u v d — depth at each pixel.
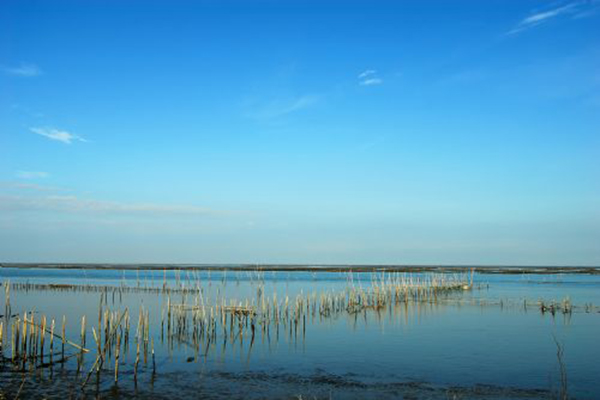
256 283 102.69
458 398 21.67
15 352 27.33
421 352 31.22
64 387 22.67
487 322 44.41
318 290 82.25
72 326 40.28
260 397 21.58
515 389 23.06
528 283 110.38
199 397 21.47
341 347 32.81
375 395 22.03
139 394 21.84
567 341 34.91
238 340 35.41
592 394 22.36
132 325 41.41
